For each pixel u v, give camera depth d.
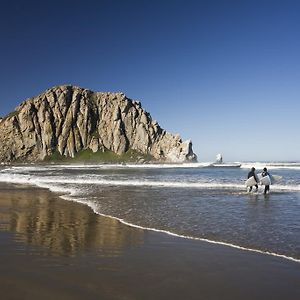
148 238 12.33
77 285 7.78
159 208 19.34
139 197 24.55
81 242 11.74
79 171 77.56
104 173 65.75
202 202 21.67
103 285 7.80
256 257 9.95
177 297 7.20
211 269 8.89
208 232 13.22
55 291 7.44
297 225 14.30
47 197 25.52
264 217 16.30
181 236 12.64
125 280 8.10
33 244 11.46
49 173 66.12
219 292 7.46
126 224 14.98
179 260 9.68
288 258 9.82
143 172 70.50
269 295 7.32
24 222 15.55
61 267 9.01
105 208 19.62
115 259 9.75
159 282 7.98
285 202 21.47
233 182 37.03
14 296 7.18
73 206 20.66
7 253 10.34
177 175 55.53
